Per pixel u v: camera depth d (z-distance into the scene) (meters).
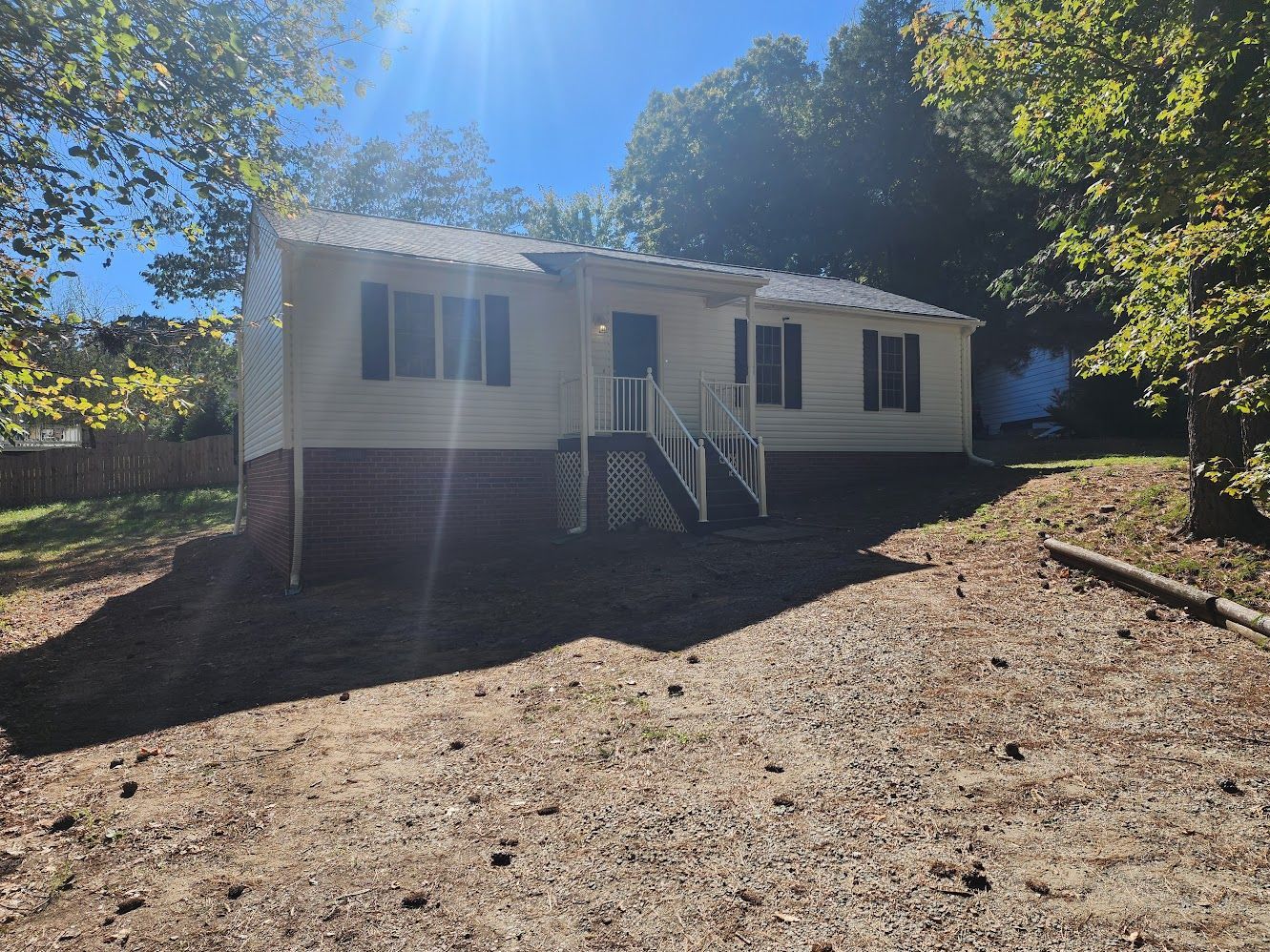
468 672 5.59
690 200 32.62
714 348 13.55
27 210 6.00
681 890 2.73
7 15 4.96
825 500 13.49
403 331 10.62
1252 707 4.21
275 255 10.87
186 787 3.78
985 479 13.16
